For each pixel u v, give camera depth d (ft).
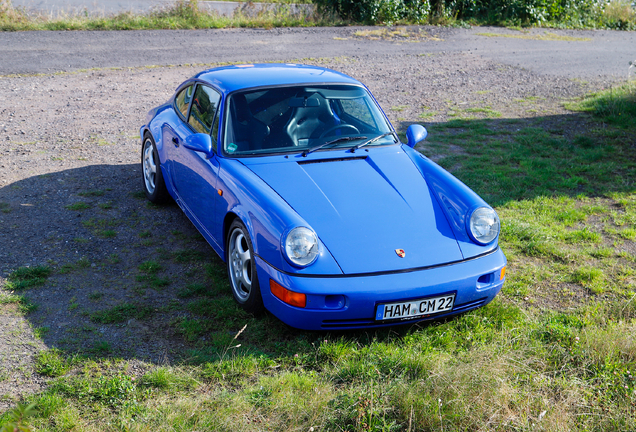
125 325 11.54
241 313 12.16
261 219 11.14
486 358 10.14
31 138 24.30
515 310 12.52
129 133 25.86
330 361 10.62
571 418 8.95
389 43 53.16
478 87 38.42
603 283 13.99
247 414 8.80
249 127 13.82
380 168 13.29
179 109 17.48
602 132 28.35
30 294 12.49
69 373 9.86
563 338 11.24
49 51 41.24
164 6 60.64
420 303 10.73
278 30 56.08
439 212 12.21
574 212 18.37
